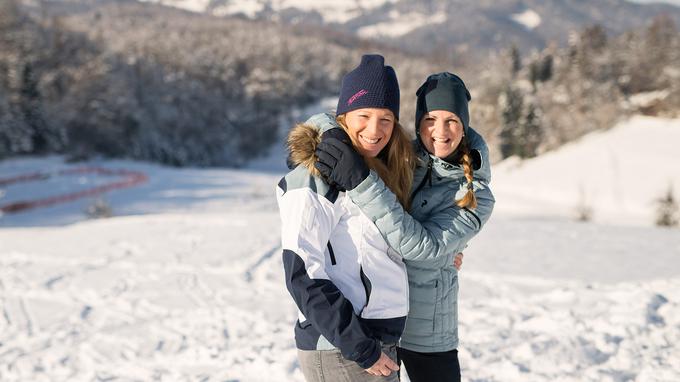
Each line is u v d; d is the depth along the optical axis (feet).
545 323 15.81
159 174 160.97
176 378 13.43
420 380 7.50
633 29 307.78
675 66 236.02
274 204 112.88
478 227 7.07
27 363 14.84
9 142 188.03
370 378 6.10
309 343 6.19
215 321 17.44
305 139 6.06
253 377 13.23
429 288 7.24
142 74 308.40
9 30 257.75
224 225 37.22
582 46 300.61
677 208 92.12
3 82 204.74
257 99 332.39
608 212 135.74
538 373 12.90
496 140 204.23
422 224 6.96
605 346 14.21
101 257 27.32
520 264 23.99
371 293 6.16
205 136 282.36
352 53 534.37
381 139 6.36
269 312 18.10
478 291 19.81
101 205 89.71
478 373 13.07
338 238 6.14
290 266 5.75
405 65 363.35
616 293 18.04
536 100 232.12
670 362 13.17
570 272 22.52
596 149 176.45
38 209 99.09
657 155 163.22
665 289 18.86
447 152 6.91
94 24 557.74
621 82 265.34
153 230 35.42
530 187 161.79
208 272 23.91
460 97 6.77
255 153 296.10
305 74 422.41
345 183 5.94
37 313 19.13
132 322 17.88
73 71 248.11
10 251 29.17
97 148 224.12
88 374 14.01
